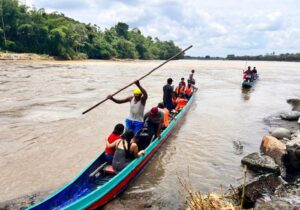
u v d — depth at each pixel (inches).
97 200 232.7
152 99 706.8
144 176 301.6
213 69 1956.2
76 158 337.7
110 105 621.6
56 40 2760.8
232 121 519.5
